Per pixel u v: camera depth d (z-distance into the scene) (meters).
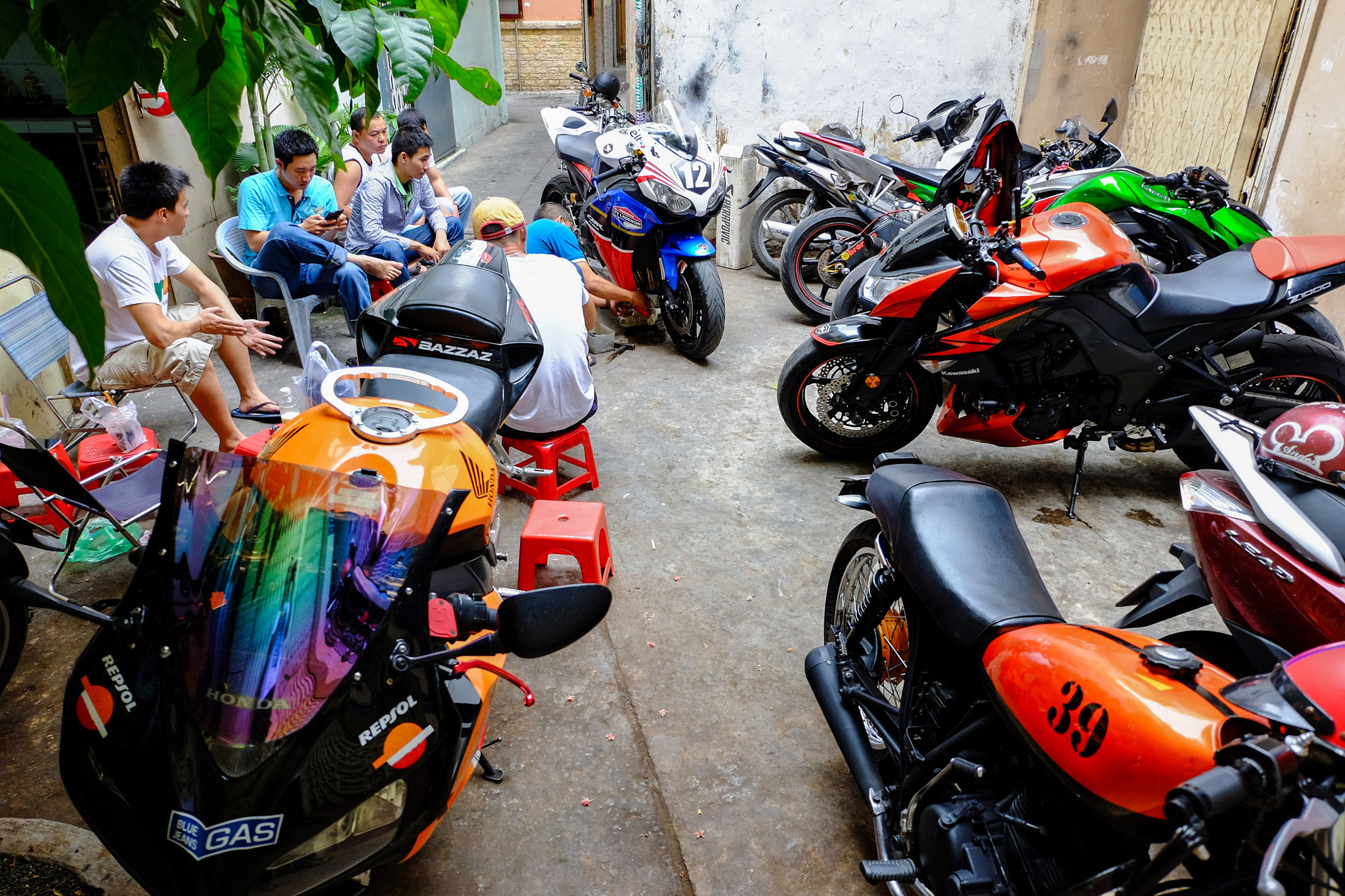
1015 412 3.58
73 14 1.02
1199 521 2.19
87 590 3.14
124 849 1.43
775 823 2.31
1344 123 5.04
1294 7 5.46
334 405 2.11
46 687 2.71
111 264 3.41
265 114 5.91
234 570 1.59
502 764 2.47
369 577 1.60
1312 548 1.95
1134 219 4.50
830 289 6.08
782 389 3.94
